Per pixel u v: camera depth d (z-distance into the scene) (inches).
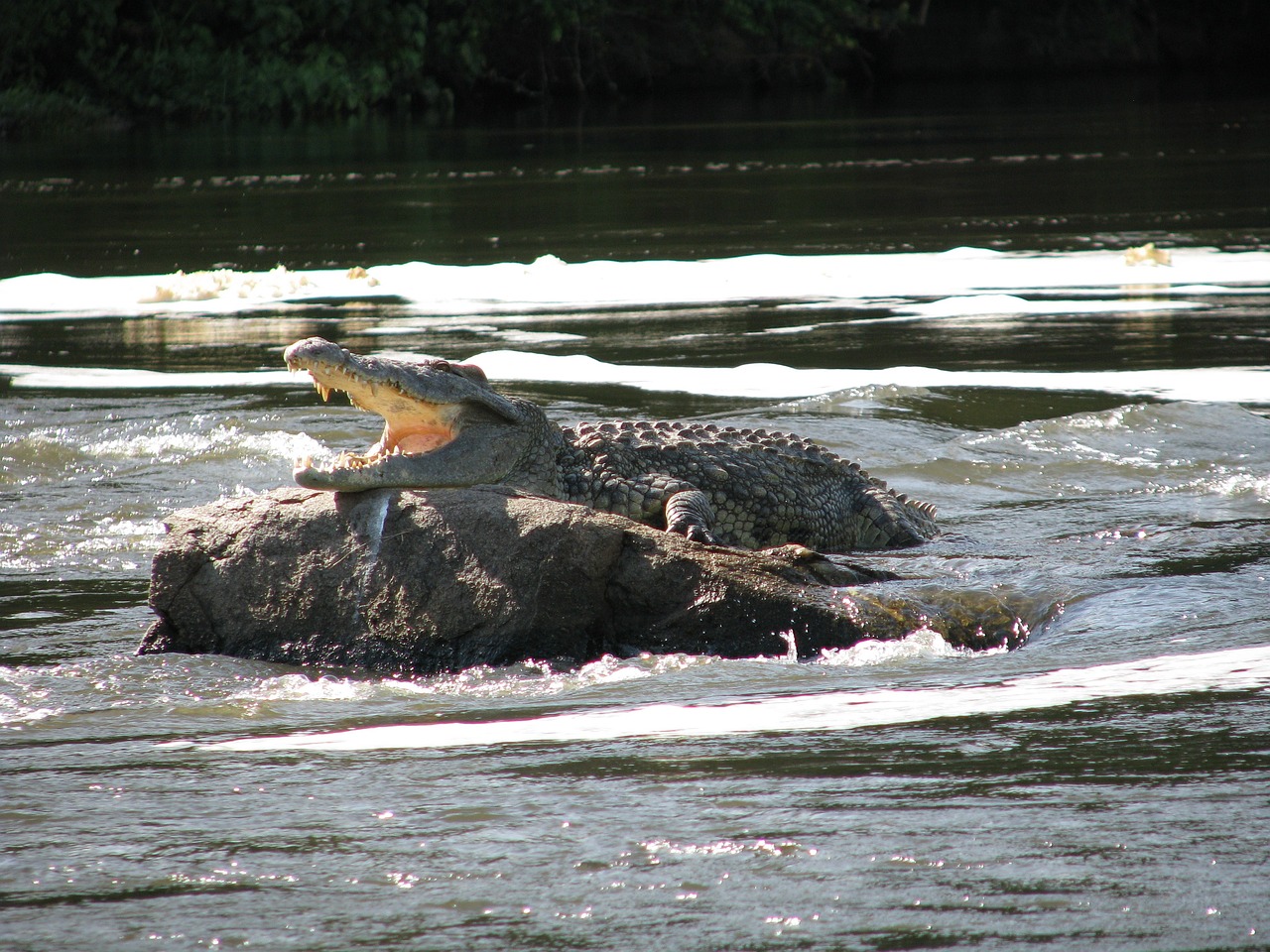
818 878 457.7
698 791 542.0
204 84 6565.0
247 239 3061.0
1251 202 3284.9
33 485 1241.4
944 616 847.1
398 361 935.0
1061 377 1680.6
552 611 804.6
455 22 7313.0
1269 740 574.6
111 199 3833.7
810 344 1900.8
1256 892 436.8
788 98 7844.5
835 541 1188.5
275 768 596.1
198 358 1836.9
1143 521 1137.4
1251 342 1851.6
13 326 2126.0
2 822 530.9
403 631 812.0
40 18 6250.0
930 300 2246.6
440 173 4443.9
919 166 4367.6
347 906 450.0
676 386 1641.2
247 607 840.9
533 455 1010.1
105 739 655.1
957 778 545.0
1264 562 960.9
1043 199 3481.8
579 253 2768.2
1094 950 406.3
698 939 420.5
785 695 697.0
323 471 848.3
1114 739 585.9
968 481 1300.4
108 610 914.7
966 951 408.2
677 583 815.7
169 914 447.5
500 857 484.1
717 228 3085.6
